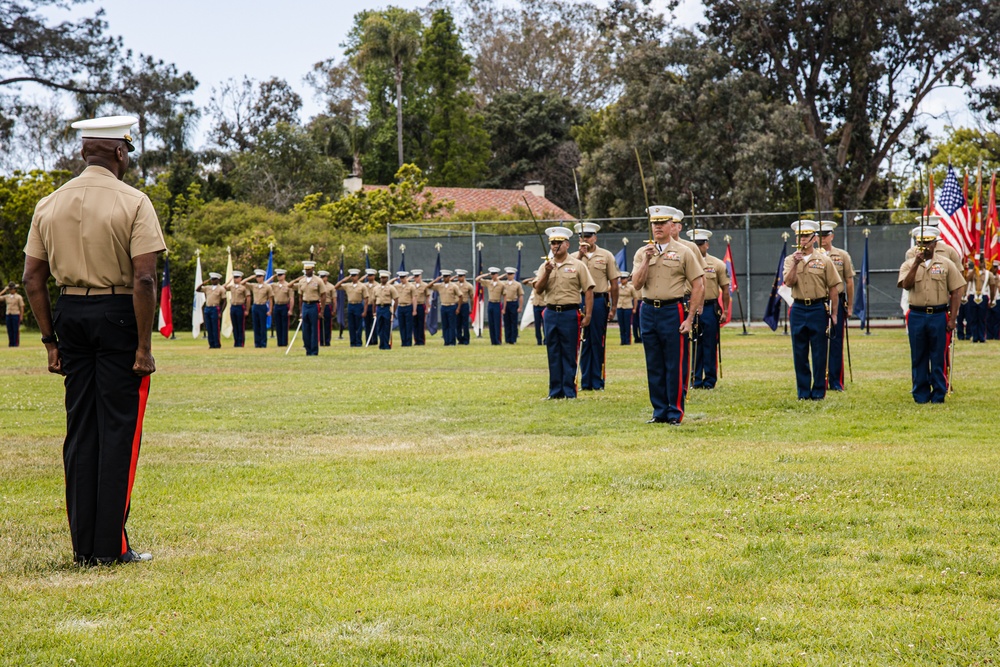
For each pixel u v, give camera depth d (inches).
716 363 649.0
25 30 1660.9
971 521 274.1
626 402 554.3
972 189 2073.1
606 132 2298.2
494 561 241.1
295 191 2600.9
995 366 746.2
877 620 198.1
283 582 226.1
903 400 547.2
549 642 190.2
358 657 182.5
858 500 299.3
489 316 1256.8
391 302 1208.2
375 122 2962.6
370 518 286.7
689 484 324.5
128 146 249.9
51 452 406.6
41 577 232.7
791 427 452.8
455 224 1675.7
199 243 1979.6
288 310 1248.8
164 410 540.1
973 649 183.3
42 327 243.8
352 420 496.4
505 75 3225.9
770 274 1505.9
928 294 533.0
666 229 470.6
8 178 1851.6
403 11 3149.6
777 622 197.5
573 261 576.4
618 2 1946.4
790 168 1807.3
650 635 193.0
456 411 526.3
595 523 276.8
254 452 401.4
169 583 226.1
